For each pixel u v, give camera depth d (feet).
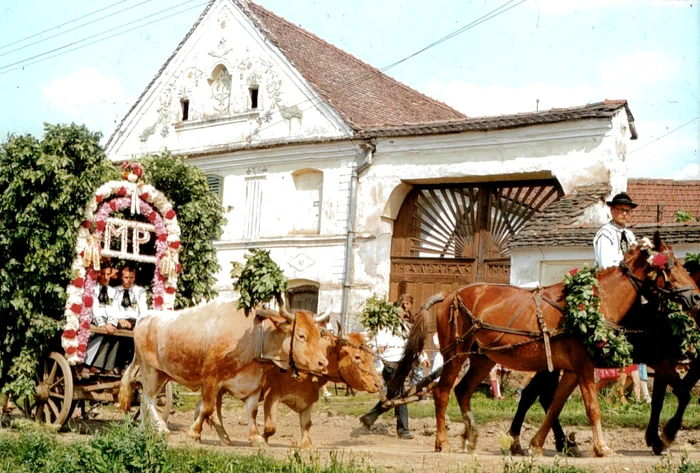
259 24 93.40
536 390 40.22
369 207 83.76
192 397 65.62
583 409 53.47
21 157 42.78
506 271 77.30
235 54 95.30
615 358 35.35
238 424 54.29
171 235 46.60
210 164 95.76
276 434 49.32
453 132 78.02
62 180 42.65
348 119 85.51
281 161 90.27
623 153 75.20
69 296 42.86
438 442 39.75
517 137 75.25
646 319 38.32
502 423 50.57
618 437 45.98
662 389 39.19
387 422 53.16
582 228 65.98
